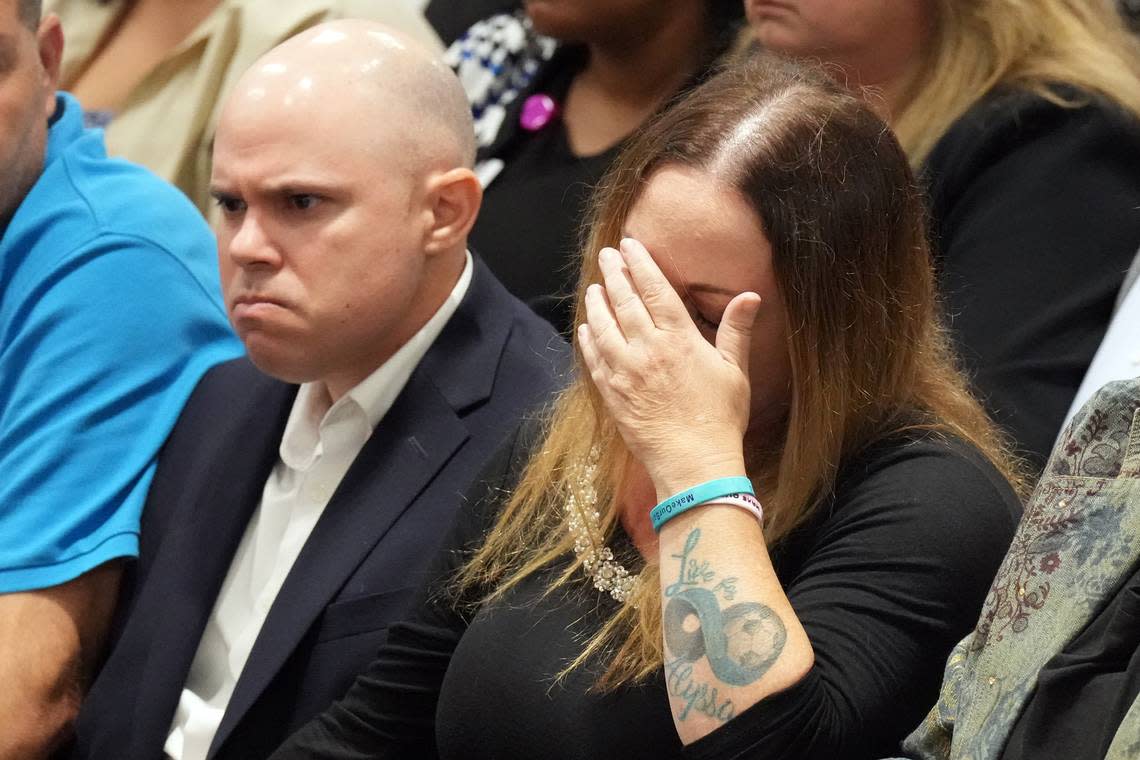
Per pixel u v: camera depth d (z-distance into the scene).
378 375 7.37
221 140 7.18
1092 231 8.05
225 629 7.57
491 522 6.74
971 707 4.92
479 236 9.82
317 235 7.05
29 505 7.98
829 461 5.87
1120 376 6.92
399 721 6.74
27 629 7.75
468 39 11.04
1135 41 9.48
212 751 7.09
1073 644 4.70
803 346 5.80
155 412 8.27
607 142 9.84
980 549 5.70
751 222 5.73
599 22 9.51
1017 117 8.27
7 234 8.77
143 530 8.03
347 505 7.28
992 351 7.91
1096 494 4.82
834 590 5.65
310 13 11.30
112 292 8.37
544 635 6.02
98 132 9.24
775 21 8.71
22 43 8.74
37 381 8.23
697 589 5.40
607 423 6.26
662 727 5.70
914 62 8.74
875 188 5.94
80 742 7.67
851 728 5.39
